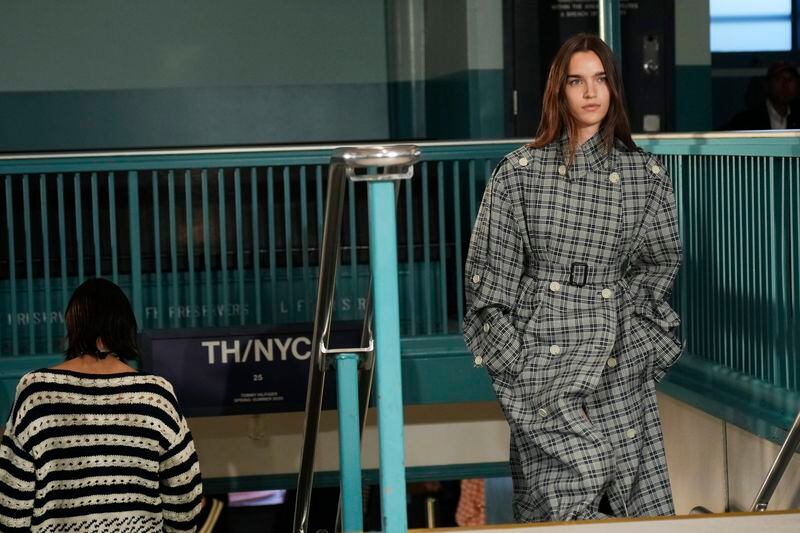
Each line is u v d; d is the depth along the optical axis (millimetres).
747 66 8820
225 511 9336
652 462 3520
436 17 8367
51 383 3439
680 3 8273
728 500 4480
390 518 2373
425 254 5637
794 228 3889
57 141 8531
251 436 6012
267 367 5277
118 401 3463
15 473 3389
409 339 5559
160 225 6094
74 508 3420
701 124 8344
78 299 3531
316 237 6188
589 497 3299
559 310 3410
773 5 8797
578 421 3338
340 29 8742
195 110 8656
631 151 3453
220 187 5473
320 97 8750
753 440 4211
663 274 3523
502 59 7684
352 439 2959
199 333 5230
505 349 3443
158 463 3523
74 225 6047
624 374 3467
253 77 8688
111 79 8562
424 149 5496
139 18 8555
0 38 8430
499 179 3459
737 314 4355
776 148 3916
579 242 3408
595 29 7836
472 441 6367
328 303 3002
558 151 3436
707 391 4496
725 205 4434
